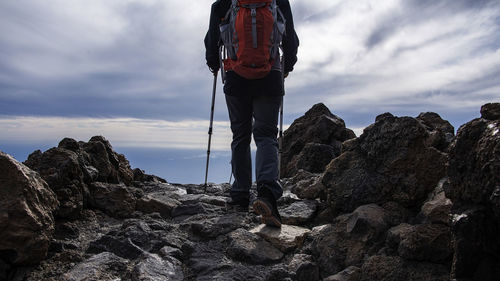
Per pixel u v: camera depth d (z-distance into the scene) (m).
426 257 2.54
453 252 2.48
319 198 4.55
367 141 3.69
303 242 3.46
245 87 3.77
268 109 3.82
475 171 2.22
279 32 3.64
